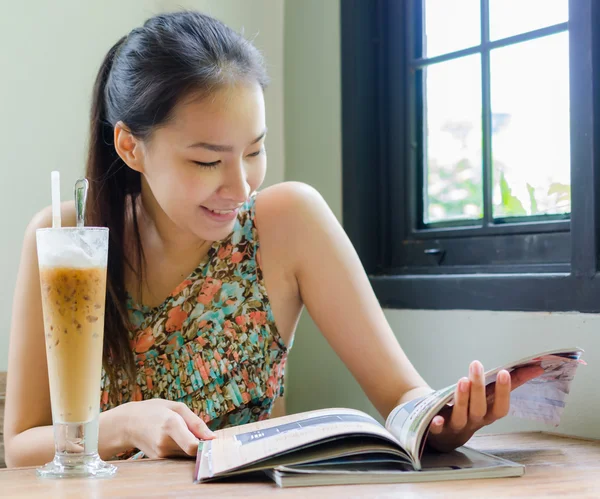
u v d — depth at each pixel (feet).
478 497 2.20
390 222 5.55
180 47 3.26
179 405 3.07
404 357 3.88
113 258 3.92
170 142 3.27
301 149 6.06
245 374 3.99
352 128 5.52
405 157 5.47
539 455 2.97
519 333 4.18
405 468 2.51
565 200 4.38
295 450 2.45
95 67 5.49
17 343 3.82
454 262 5.05
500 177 4.79
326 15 5.81
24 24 5.20
